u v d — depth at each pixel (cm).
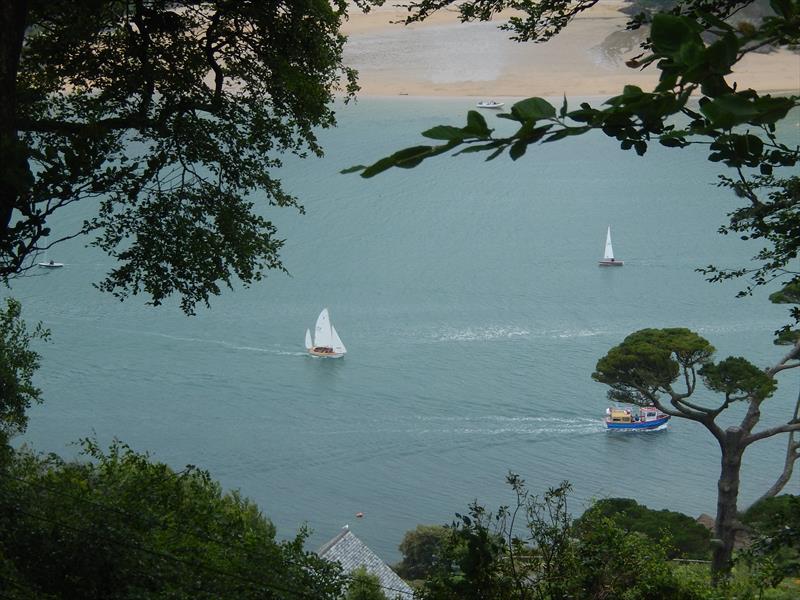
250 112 2719
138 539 2155
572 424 11150
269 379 12794
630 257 18588
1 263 2144
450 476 10075
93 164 2238
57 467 2700
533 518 2088
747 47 483
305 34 2633
